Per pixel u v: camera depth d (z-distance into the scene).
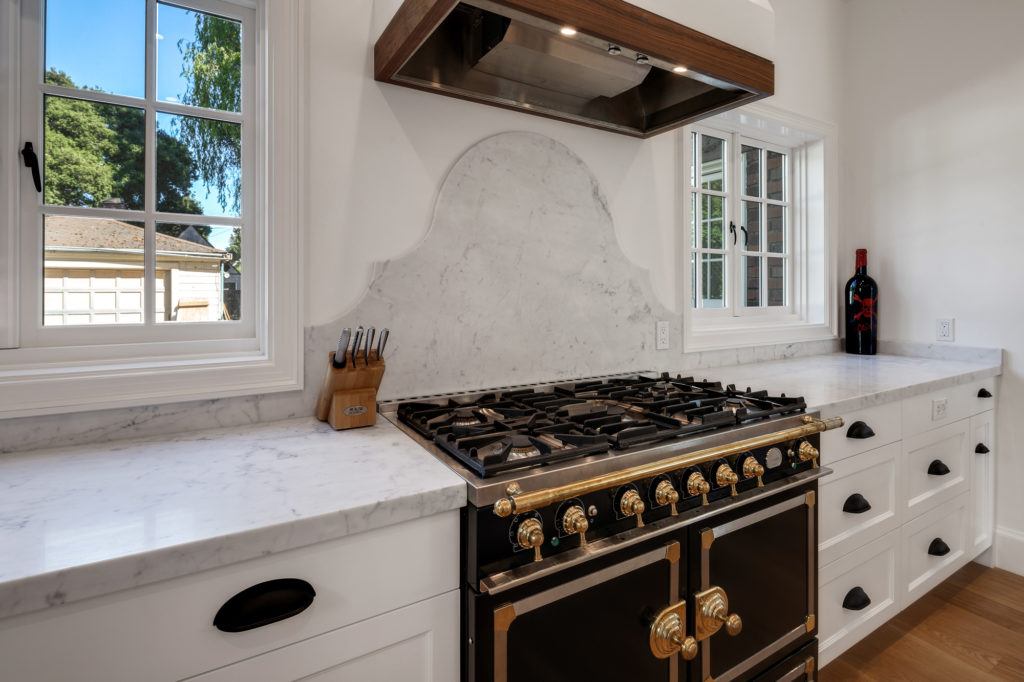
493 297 1.53
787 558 1.26
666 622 1.01
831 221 2.60
